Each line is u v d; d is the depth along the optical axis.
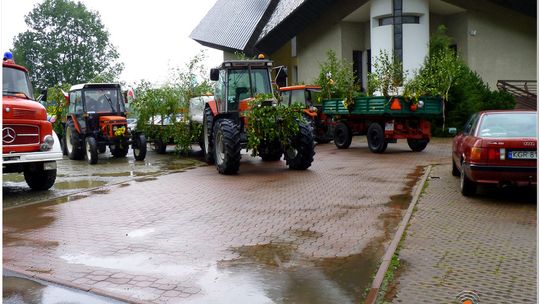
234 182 11.41
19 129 10.44
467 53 27.55
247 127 12.87
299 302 4.67
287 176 12.12
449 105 22.44
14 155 10.23
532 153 8.13
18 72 11.48
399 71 19.50
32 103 10.76
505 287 4.84
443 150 17.47
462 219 7.48
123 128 17.03
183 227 7.47
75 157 18.09
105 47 70.81
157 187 11.05
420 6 26.41
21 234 7.33
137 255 6.18
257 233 7.05
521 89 26.20
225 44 33.16
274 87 14.56
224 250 6.31
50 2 68.38
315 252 6.14
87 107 17.44
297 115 12.80
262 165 14.49
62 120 19.66
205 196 9.80
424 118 16.64
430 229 6.97
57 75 68.06
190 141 17.83
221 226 7.47
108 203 9.44
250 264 5.75
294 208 8.55
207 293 4.94
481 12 27.47
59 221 8.09
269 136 12.72
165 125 18.62
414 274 5.27
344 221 7.59
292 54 34.53
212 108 14.82
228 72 14.06
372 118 17.39
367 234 6.86
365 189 10.09
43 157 10.62
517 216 7.61
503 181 8.34
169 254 6.20
